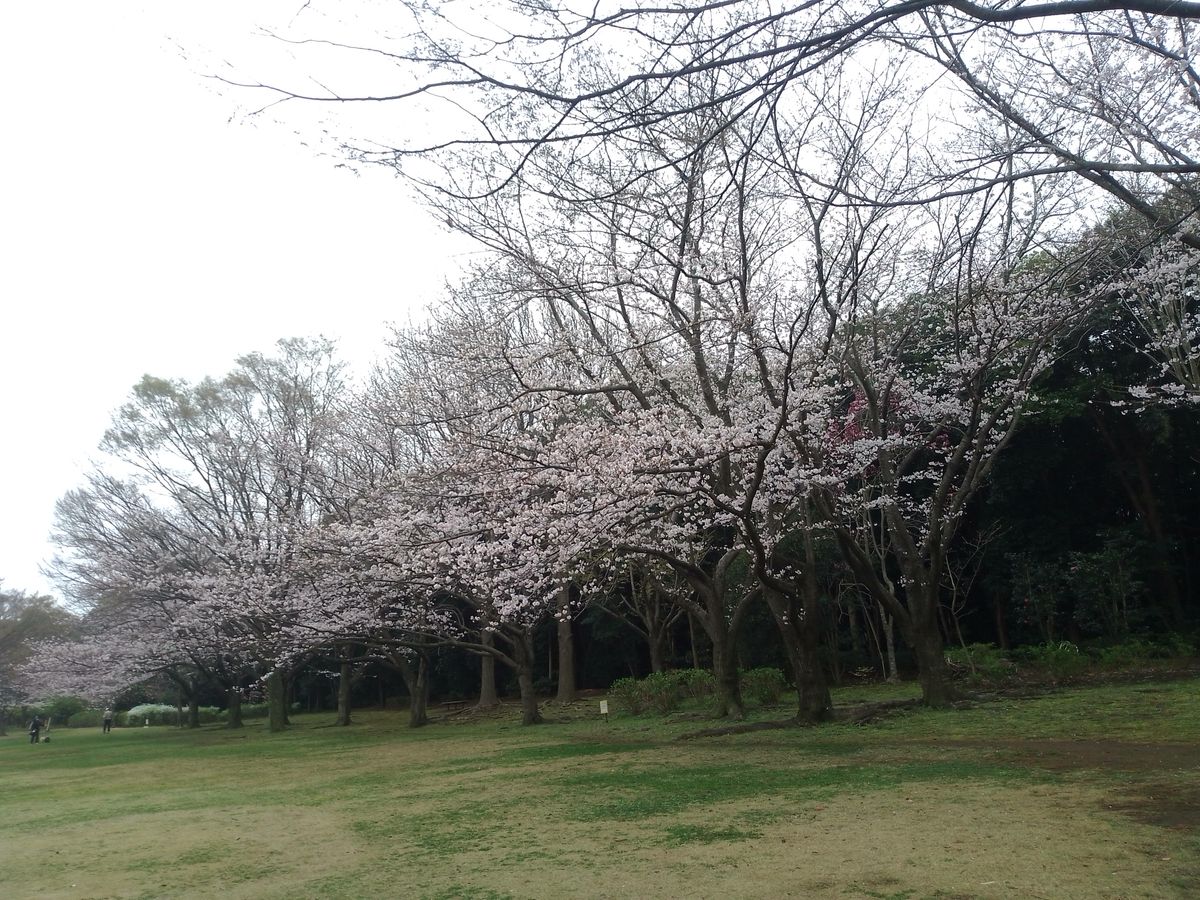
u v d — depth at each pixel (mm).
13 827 10867
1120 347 19188
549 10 4602
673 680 20328
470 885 6227
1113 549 18594
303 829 9242
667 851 6742
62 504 29938
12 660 39719
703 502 12586
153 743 27344
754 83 4398
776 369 14570
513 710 26578
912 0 4418
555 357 14391
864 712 14617
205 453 28125
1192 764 8625
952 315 14586
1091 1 4520
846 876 5621
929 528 15344
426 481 16625
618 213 12352
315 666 33906
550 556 12297
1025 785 8219
